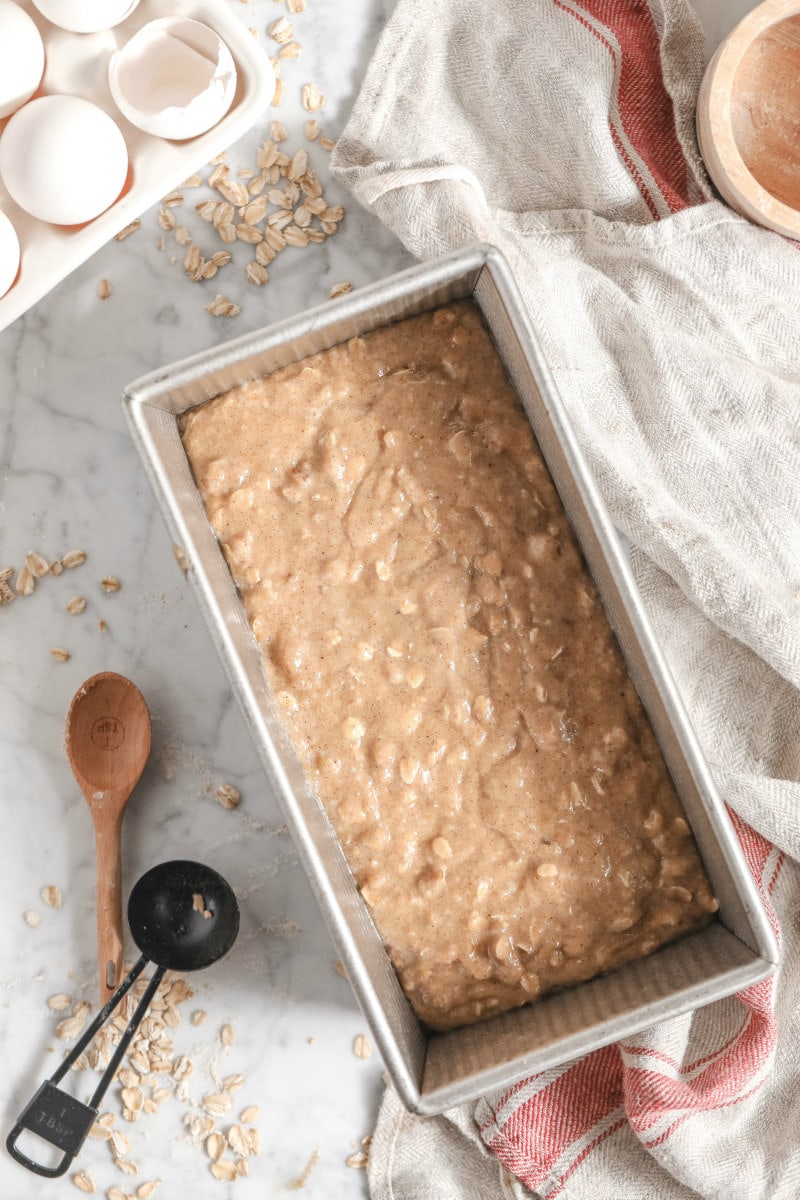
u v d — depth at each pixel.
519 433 0.56
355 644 0.55
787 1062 0.60
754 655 0.60
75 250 0.57
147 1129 0.62
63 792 0.63
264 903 0.62
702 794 0.52
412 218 0.60
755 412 0.61
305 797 0.54
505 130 0.63
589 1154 0.60
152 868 0.60
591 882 0.55
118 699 0.61
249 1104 0.62
